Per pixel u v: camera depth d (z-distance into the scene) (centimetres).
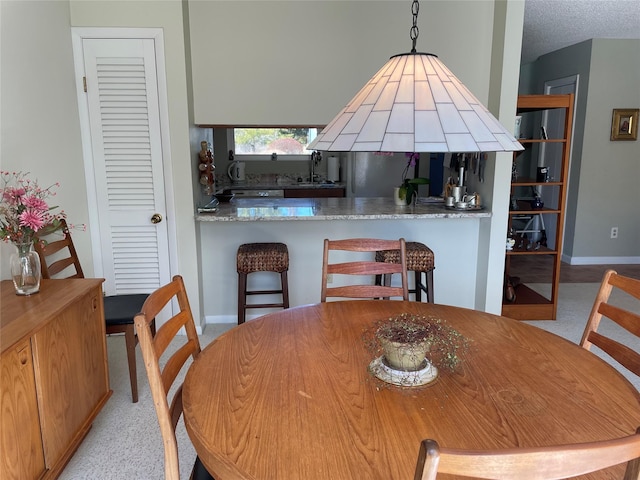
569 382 129
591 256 536
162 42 299
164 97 306
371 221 354
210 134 405
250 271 313
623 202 523
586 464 69
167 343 136
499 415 112
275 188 555
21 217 187
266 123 333
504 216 333
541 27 438
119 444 212
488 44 333
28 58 245
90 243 321
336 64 330
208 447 100
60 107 280
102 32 296
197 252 332
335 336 161
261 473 92
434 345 149
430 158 544
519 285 415
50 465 176
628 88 495
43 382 171
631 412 114
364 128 119
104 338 226
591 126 502
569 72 525
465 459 65
